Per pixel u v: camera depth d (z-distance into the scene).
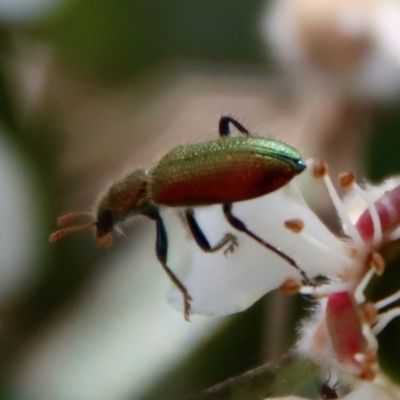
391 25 0.08
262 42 0.09
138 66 0.10
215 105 0.10
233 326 0.08
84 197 0.09
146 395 0.08
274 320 0.08
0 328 0.09
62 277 0.09
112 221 0.07
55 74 0.10
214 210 0.06
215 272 0.06
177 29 0.09
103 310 0.08
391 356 0.06
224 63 0.10
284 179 0.06
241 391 0.06
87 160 0.09
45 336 0.09
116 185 0.07
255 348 0.08
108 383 0.08
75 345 0.08
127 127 0.10
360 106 0.08
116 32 0.10
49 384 0.08
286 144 0.06
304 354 0.06
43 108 0.09
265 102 0.09
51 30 0.09
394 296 0.06
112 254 0.09
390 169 0.08
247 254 0.06
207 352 0.08
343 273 0.06
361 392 0.06
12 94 0.09
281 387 0.06
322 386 0.06
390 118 0.08
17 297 0.09
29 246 0.09
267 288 0.07
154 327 0.08
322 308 0.06
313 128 0.08
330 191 0.06
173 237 0.07
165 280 0.08
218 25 0.09
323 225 0.07
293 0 0.08
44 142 0.09
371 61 0.08
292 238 0.06
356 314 0.06
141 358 0.08
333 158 0.08
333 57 0.08
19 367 0.08
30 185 0.09
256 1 0.09
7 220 0.09
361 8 0.08
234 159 0.06
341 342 0.06
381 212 0.06
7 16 0.09
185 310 0.06
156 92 0.10
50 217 0.09
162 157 0.06
